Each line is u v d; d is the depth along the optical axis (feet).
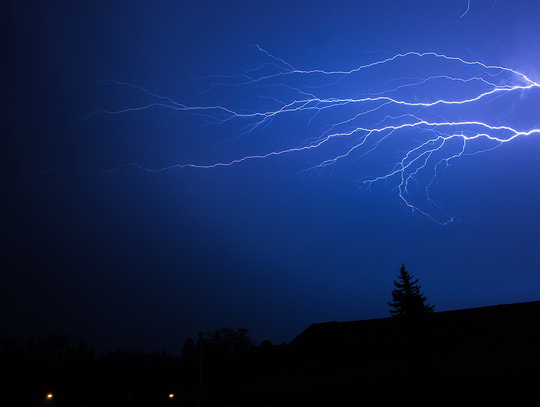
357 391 63.05
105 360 232.53
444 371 61.11
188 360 200.13
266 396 66.74
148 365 244.83
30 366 176.45
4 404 155.53
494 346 64.59
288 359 74.28
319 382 65.51
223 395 68.54
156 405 151.33
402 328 73.51
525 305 70.79
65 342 238.68
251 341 108.58
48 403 158.92
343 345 73.61
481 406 57.77
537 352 60.85
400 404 60.90
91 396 162.50
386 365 66.18
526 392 56.80
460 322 71.10
